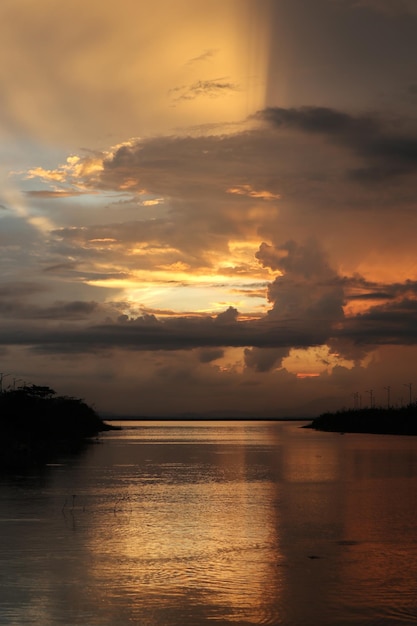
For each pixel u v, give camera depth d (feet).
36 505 177.99
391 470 287.48
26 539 133.80
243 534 140.77
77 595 97.55
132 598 96.58
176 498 194.29
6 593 98.27
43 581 104.22
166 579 106.01
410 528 147.74
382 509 174.09
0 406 490.49
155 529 145.38
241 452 413.39
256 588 101.76
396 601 95.86
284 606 93.61
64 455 375.04
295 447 470.39
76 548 126.21
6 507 174.40
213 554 122.72
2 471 276.41
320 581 105.50
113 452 410.11
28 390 579.89
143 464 315.99
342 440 597.52
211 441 574.56
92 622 86.84
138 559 118.32
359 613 90.94
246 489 217.56
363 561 118.01
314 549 127.24
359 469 291.99
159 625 86.17
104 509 172.24
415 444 513.86
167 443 535.19
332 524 152.46
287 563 116.47
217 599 96.53
